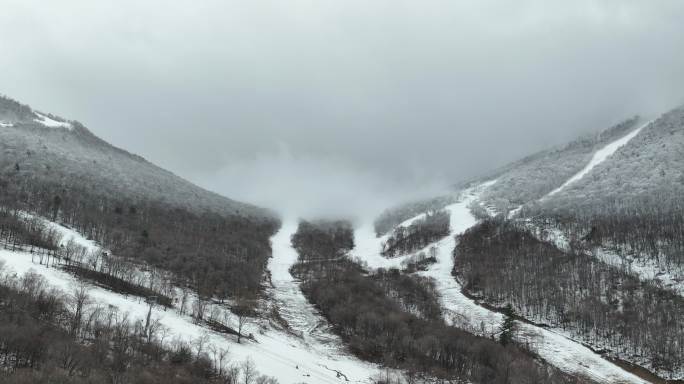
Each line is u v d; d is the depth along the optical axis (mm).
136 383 99438
